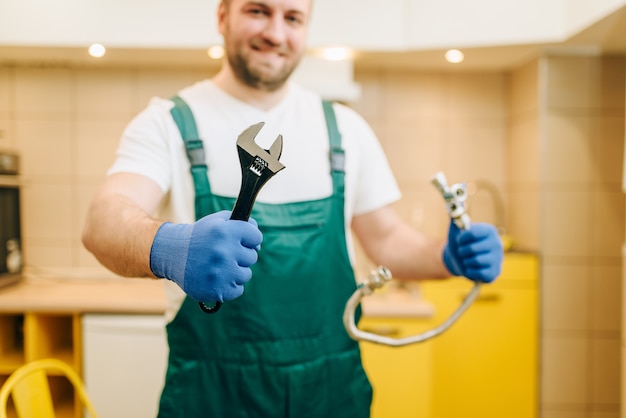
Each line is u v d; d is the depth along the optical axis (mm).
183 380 1007
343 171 1100
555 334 2314
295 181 1061
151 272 682
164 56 2338
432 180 926
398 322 1987
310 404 1032
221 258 595
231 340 1008
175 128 1021
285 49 1017
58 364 1309
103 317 2010
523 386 2320
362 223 1204
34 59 2428
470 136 2656
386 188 1191
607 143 2297
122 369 2006
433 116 2643
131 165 976
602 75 2283
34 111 2533
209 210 1009
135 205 812
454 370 2314
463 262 952
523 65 2477
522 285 2314
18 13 2117
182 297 1012
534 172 2352
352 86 2270
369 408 1116
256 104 1083
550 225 2307
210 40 2141
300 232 1044
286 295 1023
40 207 2557
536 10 2104
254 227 628
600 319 2311
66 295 2111
